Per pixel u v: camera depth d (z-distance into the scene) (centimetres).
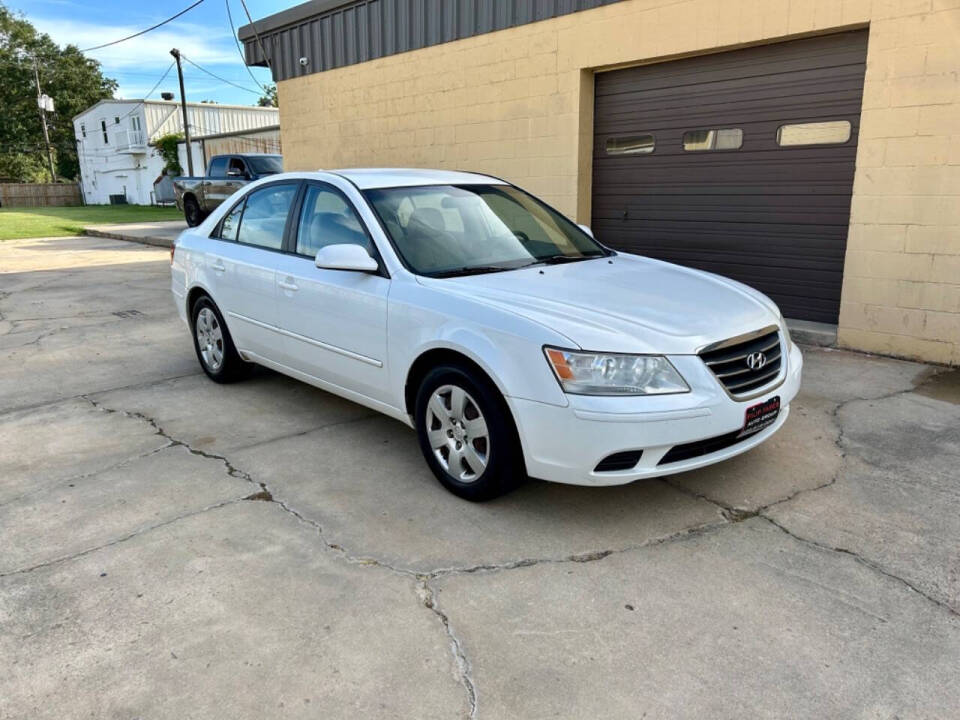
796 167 664
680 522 338
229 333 537
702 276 422
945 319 574
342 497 368
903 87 564
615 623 266
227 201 557
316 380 459
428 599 281
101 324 801
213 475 397
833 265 659
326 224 446
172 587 291
